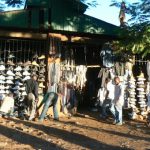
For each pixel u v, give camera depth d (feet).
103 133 40.81
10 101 50.88
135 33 54.65
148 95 53.31
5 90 53.88
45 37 56.95
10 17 58.39
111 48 58.18
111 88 52.60
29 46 58.29
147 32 53.52
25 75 54.54
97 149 32.30
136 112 56.24
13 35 56.13
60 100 55.36
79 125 46.03
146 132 42.57
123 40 56.13
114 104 48.29
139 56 59.62
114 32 59.98
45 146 32.73
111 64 58.23
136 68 60.64
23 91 53.83
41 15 59.36
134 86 56.65
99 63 66.39
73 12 60.23
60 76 56.59
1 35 55.72
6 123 44.78
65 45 61.00
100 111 60.08
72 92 56.80
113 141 36.35
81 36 59.82
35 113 50.26
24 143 33.65
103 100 55.11
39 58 56.03
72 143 34.47
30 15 59.00
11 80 54.08
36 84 49.70
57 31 56.80
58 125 45.09
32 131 39.75
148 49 54.29
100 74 58.39
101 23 60.34
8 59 56.29
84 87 62.54
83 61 65.92
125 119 54.08
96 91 65.72
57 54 56.18
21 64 55.06
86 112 59.77
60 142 34.58
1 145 32.32
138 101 57.21
